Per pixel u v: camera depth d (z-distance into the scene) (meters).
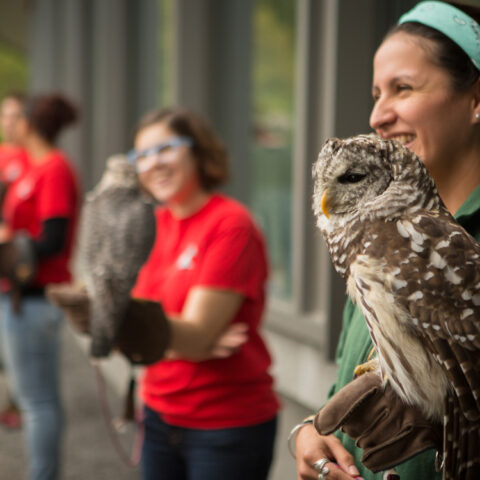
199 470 2.68
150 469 2.85
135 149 2.85
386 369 1.39
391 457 1.40
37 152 4.17
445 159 1.66
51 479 4.05
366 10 3.71
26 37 18.14
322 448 1.69
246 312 2.70
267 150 5.82
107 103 9.62
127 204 2.70
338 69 3.71
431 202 1.37
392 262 1.32
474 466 1.30
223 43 6.63
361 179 1.39
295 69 5.29
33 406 4.04
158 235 2.90
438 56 1.61
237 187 6.44
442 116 1.62
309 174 4.64
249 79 6.11
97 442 5.43
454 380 1.28
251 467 2.69
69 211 4.06
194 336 2.57
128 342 2.59
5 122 5.08
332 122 3.74
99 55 10.06
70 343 8.20
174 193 2.75
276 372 4.23
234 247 2.63
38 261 3.98
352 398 1.46
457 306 1.28
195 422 2.67
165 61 8.02
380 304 1.33
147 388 2.83
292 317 5.04
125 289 2.56
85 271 2.68
